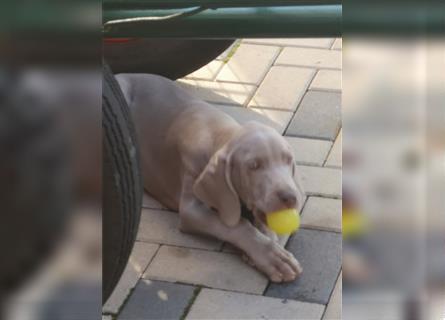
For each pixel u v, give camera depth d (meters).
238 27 1.22
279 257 1.66
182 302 1.62
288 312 1.59
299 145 2.00
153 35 1.25
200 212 1.73
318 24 1.20
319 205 1.83
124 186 1.34
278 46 2.34
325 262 1.69
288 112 2.10
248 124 1.70
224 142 1.70
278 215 1.58
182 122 1.80
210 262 1.70
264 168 1.61
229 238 1.69
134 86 1.90
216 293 1.63
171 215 1.83
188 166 1.74
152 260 1.71
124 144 1.34
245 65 2.27
